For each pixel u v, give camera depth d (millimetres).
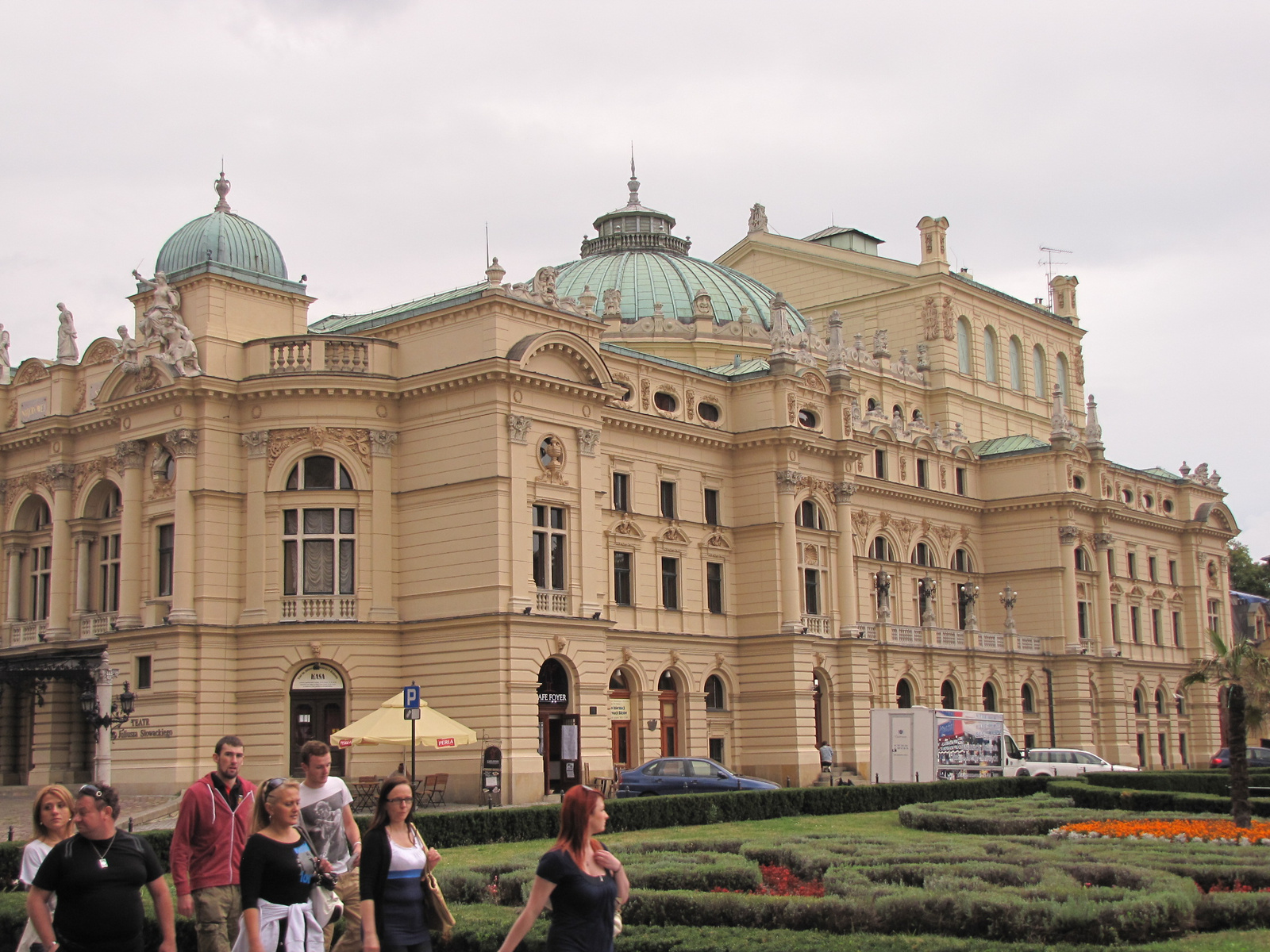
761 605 74062
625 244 98438
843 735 75500
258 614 58656
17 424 71562
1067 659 95375
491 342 58906
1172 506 114500
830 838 34438
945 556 94688
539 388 60250
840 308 105562
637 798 44188
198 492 59062
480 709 56969
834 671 75812
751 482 75188
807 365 76938
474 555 58156
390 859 16578
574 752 59344
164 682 57688
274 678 57844
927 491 92062
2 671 63781
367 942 16219
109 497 67500
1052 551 96312
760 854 31250
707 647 72438
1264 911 24406
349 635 58469
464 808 54781
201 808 18594
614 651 67062
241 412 60594
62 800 18422
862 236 112188
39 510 71125
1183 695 109812
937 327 100312
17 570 70625
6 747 68500
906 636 86062
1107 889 24844
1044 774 71938
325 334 61812
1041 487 97125
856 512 85938
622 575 69250
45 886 16422
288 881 17094
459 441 59250
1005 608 97438
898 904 23547
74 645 65562
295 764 57562
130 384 63031
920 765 67250
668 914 24016
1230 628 118125
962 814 43719
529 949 20500
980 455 99938
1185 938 23000
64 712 66812
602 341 75500
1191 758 109938
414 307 66688
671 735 70500
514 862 28078
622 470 69562
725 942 19953
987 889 24844
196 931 18859
